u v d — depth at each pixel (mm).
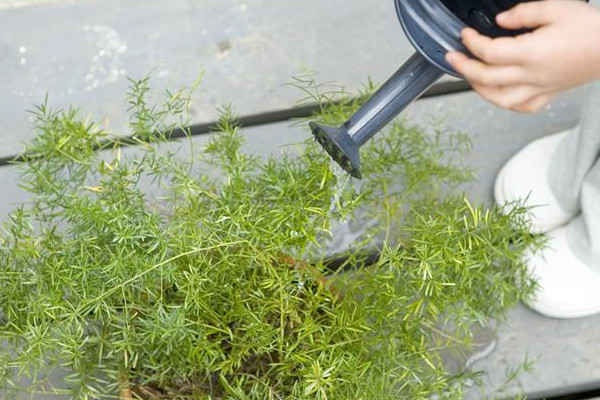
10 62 1512
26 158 1179
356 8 1585
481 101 1534
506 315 1400
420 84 967
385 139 1294
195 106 1498
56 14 1549
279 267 1095
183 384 1168
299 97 1517
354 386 1119
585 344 1397
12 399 1271
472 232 1132
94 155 1165
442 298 1144
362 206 1388
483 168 1496
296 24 1568
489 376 1365
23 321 1141
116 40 1540
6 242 1104
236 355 1080
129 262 1052
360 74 1539
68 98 1496
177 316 1021
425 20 856
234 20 1565
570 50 829
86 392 1073
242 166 1138
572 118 1532
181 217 1117
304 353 1039
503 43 819
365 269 1157
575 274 1383
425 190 1402
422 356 1084
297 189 1113
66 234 1220
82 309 1072
